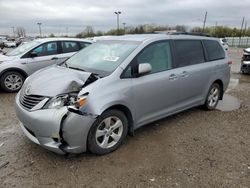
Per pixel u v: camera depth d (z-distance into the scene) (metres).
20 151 3.82
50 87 3.53
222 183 3.21
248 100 6.85
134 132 4.54
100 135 3.65
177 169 3.47
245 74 11.40
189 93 5.01
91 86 3.51
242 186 3.16
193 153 3.90
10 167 3.42
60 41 8.21
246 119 5.39
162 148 4.02
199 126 4.93
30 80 4.05
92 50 4.71
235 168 3.53
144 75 4.10
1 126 4.75
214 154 3.89
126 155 3.78
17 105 3.75
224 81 5.95
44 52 7.88
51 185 3.10
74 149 3.42
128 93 3.83
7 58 7.53
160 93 4.35
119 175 3.31
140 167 3.49
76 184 3.12
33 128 3.40
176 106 4.81
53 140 3.36
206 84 5.42
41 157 3.67
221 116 5.52
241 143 4.28
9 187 3.04
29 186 3.07
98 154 3.71
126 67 3.90
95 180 3.20
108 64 4.04
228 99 6.91
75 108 3.29
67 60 4.82
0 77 7.26
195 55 5.16
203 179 3.28
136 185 3.13
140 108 4.10
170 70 4.54
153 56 4.32
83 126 3.37
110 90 3.62
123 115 3.87
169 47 4.63
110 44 4.58
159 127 4.82
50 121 3.27
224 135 4.57
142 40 4.33
